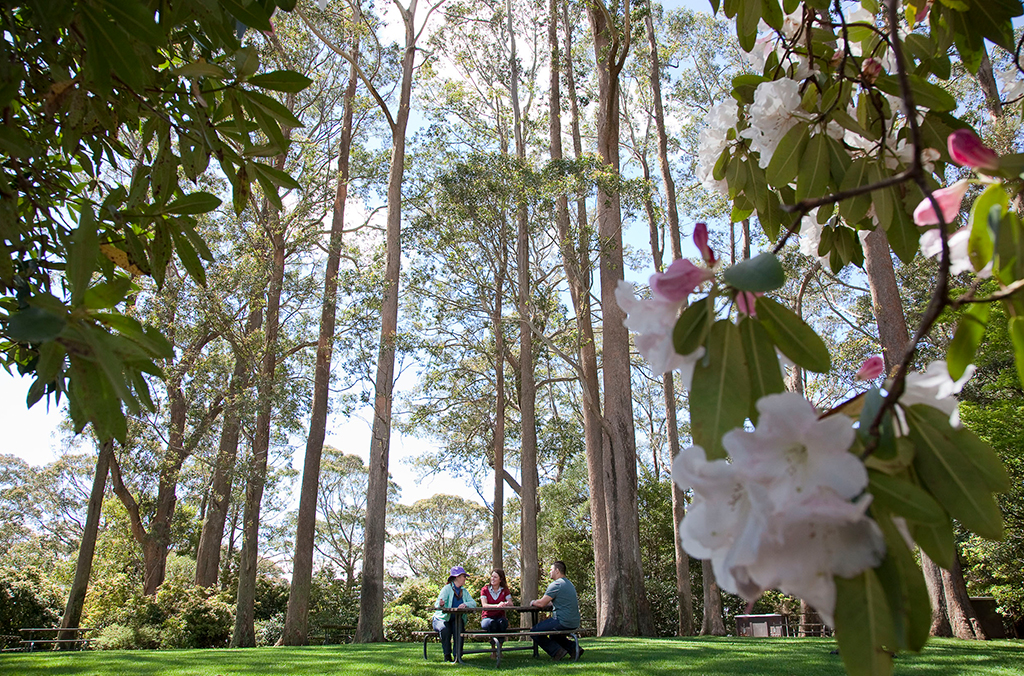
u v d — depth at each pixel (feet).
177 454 52.26
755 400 2.05
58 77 5.56
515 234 51.70
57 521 97.40
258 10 4.75
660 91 64.85
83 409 3.70
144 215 5.46
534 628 22.75
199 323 47.50
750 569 1.67
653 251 65.77
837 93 3.56
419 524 120.37
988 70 32.32
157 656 27.37
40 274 6.00
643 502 71.10
